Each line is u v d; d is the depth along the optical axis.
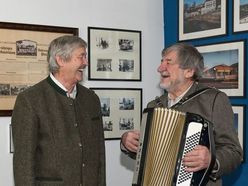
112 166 2.91
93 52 2.83
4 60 2.50
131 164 2.98
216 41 2.68
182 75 1.92
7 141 2.50
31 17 2.60
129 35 2.99
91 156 1.91
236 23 2.52
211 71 2.71
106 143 2.89
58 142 1.77
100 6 2.87
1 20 2.50
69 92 1.91
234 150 1.80
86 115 1.93
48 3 2.66
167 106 2.00
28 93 1.79
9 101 2.51
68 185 1.78
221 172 1.75
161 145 1.76
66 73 1.84
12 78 2.52
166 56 1.96
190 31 2.90
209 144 1.70
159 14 3.15
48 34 2.64
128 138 2.00
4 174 2.49
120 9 2.96
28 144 1.71
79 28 2.78
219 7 2.65
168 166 1.73
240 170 2.47
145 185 1.78
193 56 1.93
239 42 2.49
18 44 2.54
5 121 2.50
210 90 1.92
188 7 2.92
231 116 1.85
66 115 1.84
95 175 1.92
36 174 1.77
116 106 2.93
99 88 2.86
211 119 1.83
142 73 3.07
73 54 1.82
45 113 1.78
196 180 1.69
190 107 1.88
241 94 2.48
